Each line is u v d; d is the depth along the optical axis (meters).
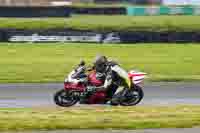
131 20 135.62
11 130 34.16
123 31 104.12
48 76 70.31
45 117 38.00
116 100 46.34
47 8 150.00
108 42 103.69
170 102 50.38
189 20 134.88
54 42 103.38
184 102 50.56
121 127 35.19
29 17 148.38
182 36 104.31
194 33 104.25
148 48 98.94
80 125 35.34
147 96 53.94
